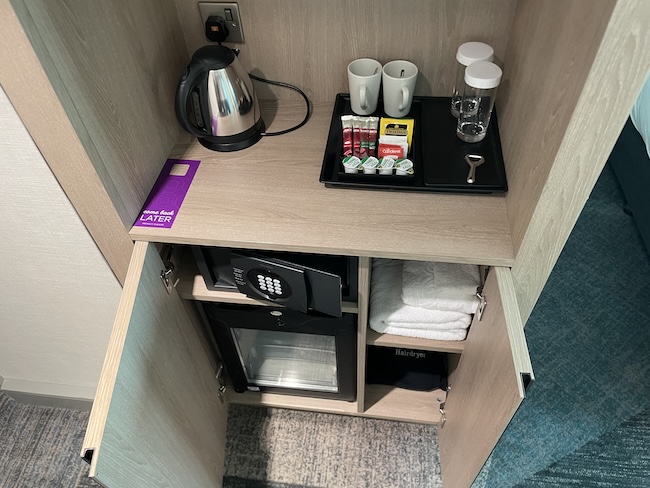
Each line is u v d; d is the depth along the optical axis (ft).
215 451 4.40
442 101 3.79
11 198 3.00
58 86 2.42
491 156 3.35
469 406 3.42
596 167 2.28
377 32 3.52
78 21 2.53
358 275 3.24
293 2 3.41
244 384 4.63
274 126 3.77
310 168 3.44
